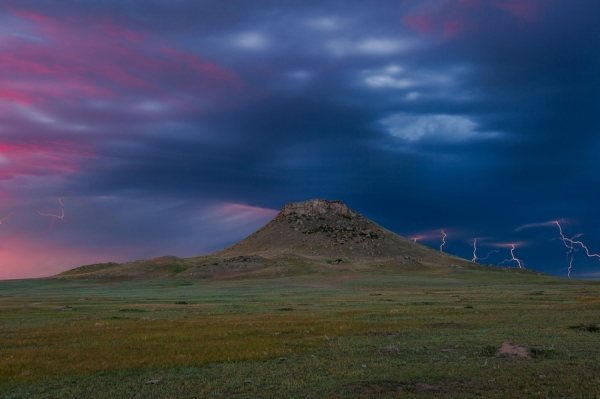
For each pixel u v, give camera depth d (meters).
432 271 184.12
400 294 86.69
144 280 168.12
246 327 32.88
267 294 95.88
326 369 18.62
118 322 38.59
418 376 16.92
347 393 15.00
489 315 39.28
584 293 79.81
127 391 15.78
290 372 18.17
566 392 14.74
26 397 15.31
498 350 21.52
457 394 14.73
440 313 42.12
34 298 90.44
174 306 61.19
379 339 26.16
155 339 27.30
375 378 16.81
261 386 16.23
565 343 23.23
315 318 39.75
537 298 65.12
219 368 19.22
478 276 169.25
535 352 20.61
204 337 27.91
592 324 29.38
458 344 23.64
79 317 44.50
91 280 166.12
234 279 164.62
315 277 161.38
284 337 27.61
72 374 18.41
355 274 170.75
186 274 175.12
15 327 35.25
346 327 31.62
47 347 24.92
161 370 19.00
